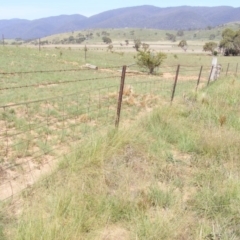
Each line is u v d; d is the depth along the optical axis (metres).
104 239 3.52
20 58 30.25
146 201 4.19
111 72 27.31
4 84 15.52
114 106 11.71
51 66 27.25
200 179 5.00
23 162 5.82
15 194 4.53
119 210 3.97
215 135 6.47
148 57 30.00
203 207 4.08
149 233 3.47
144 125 7.54
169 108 8.80
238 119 8.09
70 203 3.85
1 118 8.77
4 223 3.74
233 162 5.55
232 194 4.33
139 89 16.39
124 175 4.81
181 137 6.85
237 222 3.80
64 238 3.30
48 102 11.54
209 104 9.61
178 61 52.28
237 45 94.50
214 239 3.41
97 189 4.33
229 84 13.62
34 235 3.27
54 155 6.25
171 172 5.20
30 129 7.65
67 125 8.59
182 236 3.52
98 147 5.57
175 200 4.23
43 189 4.41
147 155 5.80
